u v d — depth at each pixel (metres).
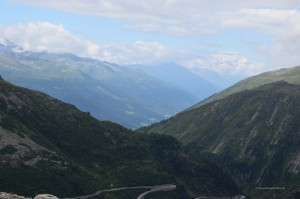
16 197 91.75
